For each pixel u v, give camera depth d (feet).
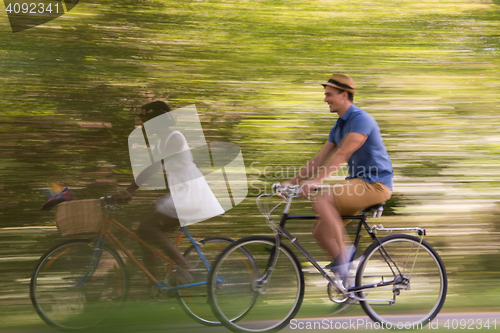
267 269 14.38
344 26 47.62
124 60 33.68
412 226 21.99
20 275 17.87
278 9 51.65
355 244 14.58
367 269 14.56
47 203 14.56
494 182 24.79
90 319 14.89
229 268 14.35
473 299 16.31
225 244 15.51
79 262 14.93
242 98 31.73
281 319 14.34
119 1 40.37
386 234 15.02
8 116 26.18
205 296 15.03
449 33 46.24
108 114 27.50
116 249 15.03
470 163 26.53
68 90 29.09
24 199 22.59
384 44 43.16
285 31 45.44
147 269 14.98
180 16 42.93
